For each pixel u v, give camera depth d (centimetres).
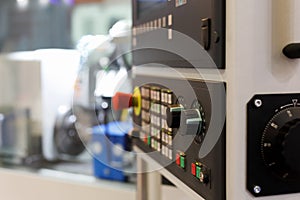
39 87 186
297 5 42
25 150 182
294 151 42
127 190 113
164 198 90
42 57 183
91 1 228
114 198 114
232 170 43
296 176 43
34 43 231
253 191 43
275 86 43
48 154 177
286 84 43
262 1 42
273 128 42
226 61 43
